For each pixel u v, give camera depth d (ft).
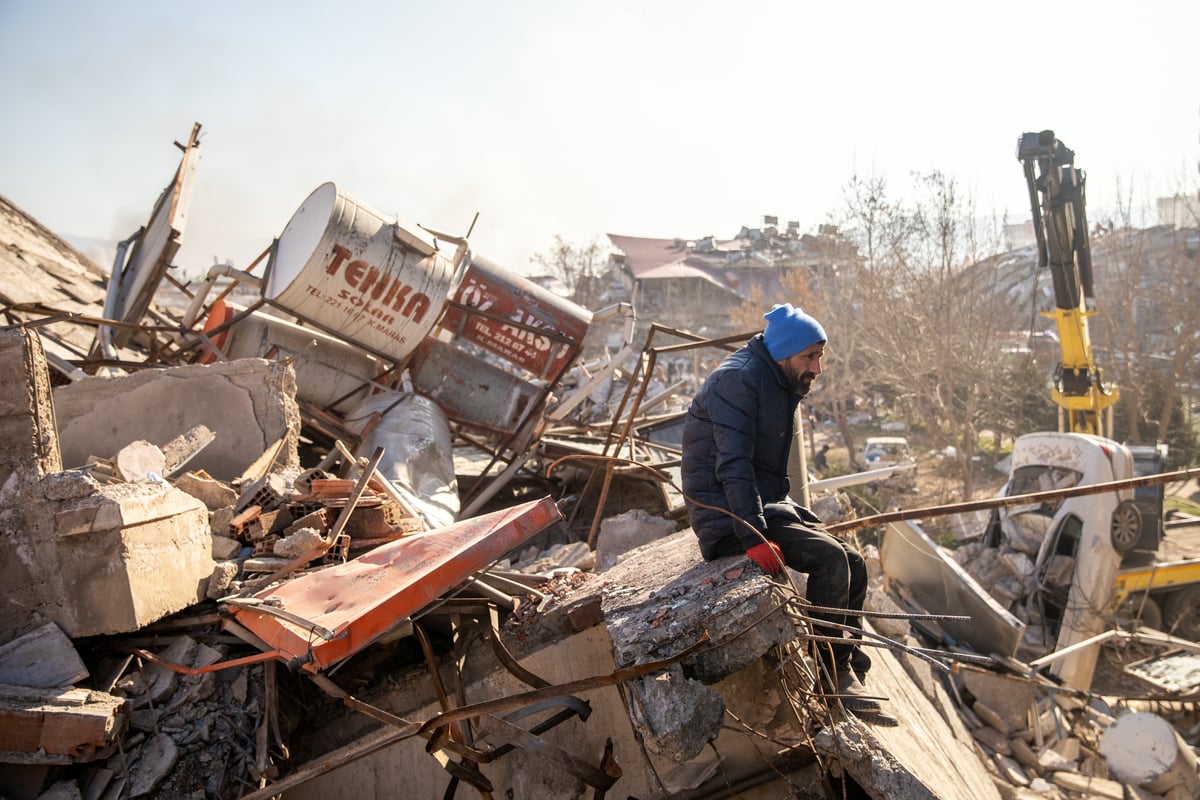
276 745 12.14
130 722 11.48
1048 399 89.76
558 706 12.25
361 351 28.60
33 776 10.64
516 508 13.05
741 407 11.19
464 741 12.44
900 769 10.19
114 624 11.69
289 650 10.94
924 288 88.07
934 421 85.35
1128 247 99.91
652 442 35.06
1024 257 127.65
